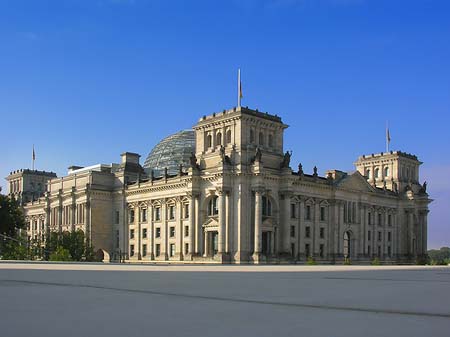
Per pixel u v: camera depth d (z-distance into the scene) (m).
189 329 21.22
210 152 164.62
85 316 24.55
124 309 27.02
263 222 159.12
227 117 160.38
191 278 54.16
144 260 187.00
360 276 63.03
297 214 172.25
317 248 178.50
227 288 40.25
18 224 181.38
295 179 166.50
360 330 20.92
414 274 71.88
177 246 173.75
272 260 155.38
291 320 23.48
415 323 22.78
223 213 155.12
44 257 159.00
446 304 29.72
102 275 58.44
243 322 22.94
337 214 185.75
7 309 26.83
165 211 180.12
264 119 163.62
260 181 155.12
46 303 29.41
